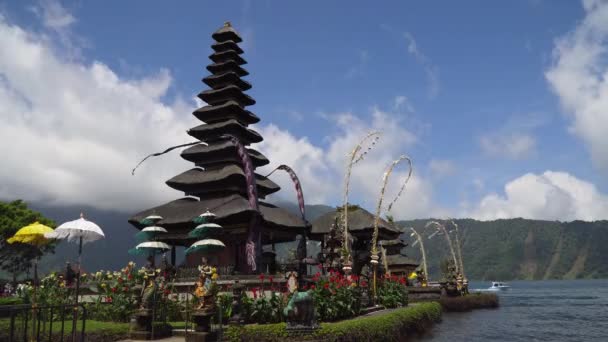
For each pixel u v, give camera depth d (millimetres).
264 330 18078
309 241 42688
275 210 37125
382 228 40781
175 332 19891
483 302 58969
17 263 69875
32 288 23391
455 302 53594
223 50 43438
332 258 31031
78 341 17094
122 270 24641
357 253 39500
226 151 37750
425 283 58469
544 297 105125
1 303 23188
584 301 85125
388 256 60156
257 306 19812
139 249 27531
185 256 34781
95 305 23250
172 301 22953
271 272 34344
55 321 21094
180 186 37344
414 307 32719
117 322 21938
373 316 24016
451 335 30562
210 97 41219
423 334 29844
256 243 31328
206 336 17422
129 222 34781
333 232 31797
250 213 31109
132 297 22703
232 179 35656
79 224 17625
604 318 46500
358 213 42656
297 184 38281
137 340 18500
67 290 24703
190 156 38750
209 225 27922
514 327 36125
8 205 70250
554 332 33531
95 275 26734
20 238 19938
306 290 20750
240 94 40875
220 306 17344
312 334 18016
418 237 61500
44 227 20281
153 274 22203
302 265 25453
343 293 23797
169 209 34625
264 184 38625
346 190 31562
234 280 25875
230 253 33469
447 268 58625
